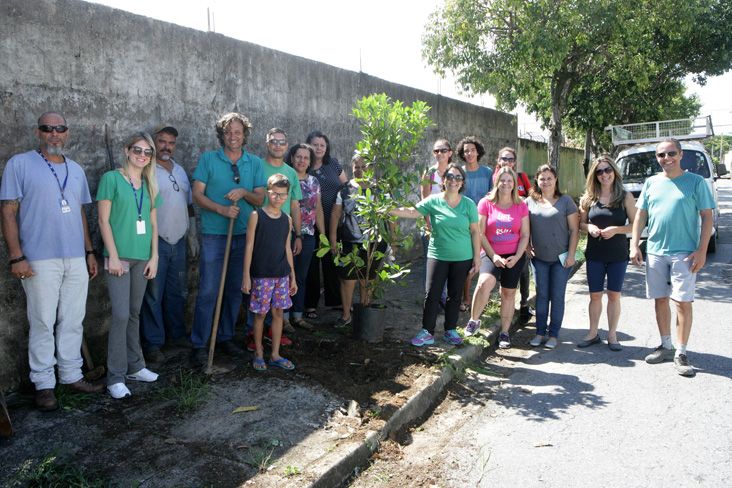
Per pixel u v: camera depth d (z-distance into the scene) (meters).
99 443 3.51
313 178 5.84
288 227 4.69
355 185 5.77
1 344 4.10
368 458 3.69
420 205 5.44
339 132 7.87
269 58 6.48
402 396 4.36
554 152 14.54
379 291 5.48
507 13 12.45
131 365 4.39
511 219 5.66
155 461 3.33
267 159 5.36
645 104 18.03
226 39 5.88
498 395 4.75
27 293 3.89
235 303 5.08
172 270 5.17
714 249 11.29
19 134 4.08
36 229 3.82
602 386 4.84
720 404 4.41
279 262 4.61
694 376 4.98
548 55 12.09
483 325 6.15
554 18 11.70
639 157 11.29
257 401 4.15
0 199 3.75
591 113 17.42
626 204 5.54
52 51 4.27
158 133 4.87
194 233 5.79
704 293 7.95
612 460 3.64
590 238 5.72
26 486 3.06
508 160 6.38
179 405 3.99
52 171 3.89
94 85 4.59
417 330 5.93
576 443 3.87
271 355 4.84
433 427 4.22
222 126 4.87
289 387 4.38
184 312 5.70
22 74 4.08
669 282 5.25
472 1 12.41
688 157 11.19
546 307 5.93
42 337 3.91
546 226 5.75
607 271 5.71
